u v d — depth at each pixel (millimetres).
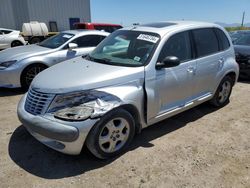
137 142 3725
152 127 4219
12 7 22750
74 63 3902
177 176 2994
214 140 3838
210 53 4449
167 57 3523
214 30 4648
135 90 3316
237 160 3332
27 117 3137
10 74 5797
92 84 3068
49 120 2949
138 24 4480
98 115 2947
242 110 5051
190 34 4141
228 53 4863
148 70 3453
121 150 3369
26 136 3875
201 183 2883
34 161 3252
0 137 3830
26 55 6078
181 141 3785
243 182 2910
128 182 2885
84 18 26984
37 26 18594
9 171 3049
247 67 7008
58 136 2875
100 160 3275
